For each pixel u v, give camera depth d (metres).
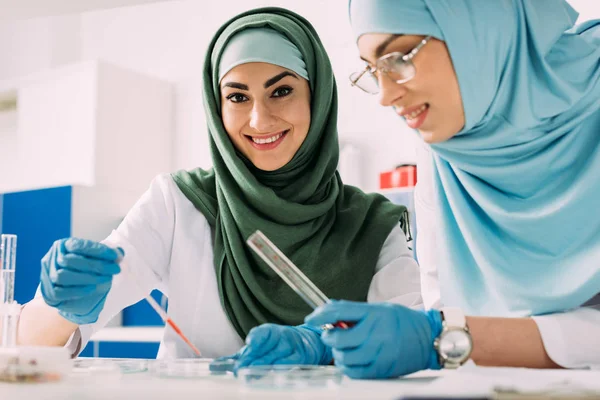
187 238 1.80
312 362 1.15
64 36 4.78
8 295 1.28
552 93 1.31
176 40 4.47
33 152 4.34
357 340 1.01
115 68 4.16
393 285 1.76
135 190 4.21
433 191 1.62
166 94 4.43
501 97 1.31
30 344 1.55
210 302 1.75
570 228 1.30
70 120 4.18
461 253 1.44
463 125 1.31
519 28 1.29
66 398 0.74
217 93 1.83
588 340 1.16
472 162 1.38
